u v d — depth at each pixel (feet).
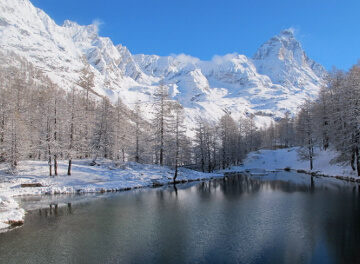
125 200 101.19
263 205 88.69
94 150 175.63
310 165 197.47
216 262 45.24
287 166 244.63
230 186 140.05
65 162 165.48
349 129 134.21
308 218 69.92
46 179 132.05
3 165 147.74
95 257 48.44
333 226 62.34
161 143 179.32
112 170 159.02
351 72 147.54
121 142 182.80
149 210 84.38
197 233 60.44
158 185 145.48
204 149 226.99
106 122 181.88
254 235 58.03
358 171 129.49
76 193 117.39
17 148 137.49
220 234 59.31
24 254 50.24
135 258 47.65
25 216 77.77
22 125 144.56
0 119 154.61
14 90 205.98
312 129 192.95
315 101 220.02
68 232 62.80
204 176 185.37
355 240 53.31
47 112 136.77
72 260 47.34
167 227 65.62
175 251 50.37
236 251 49.62
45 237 59.52
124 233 61.52
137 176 152.66
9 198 87.61
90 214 79.66
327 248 49.85
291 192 112.47
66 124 138.10
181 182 159.33
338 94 154.61
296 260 45.27
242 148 278.26
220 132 250.37
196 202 96.63
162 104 176.35
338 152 166.71
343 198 93.20
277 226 63.98
